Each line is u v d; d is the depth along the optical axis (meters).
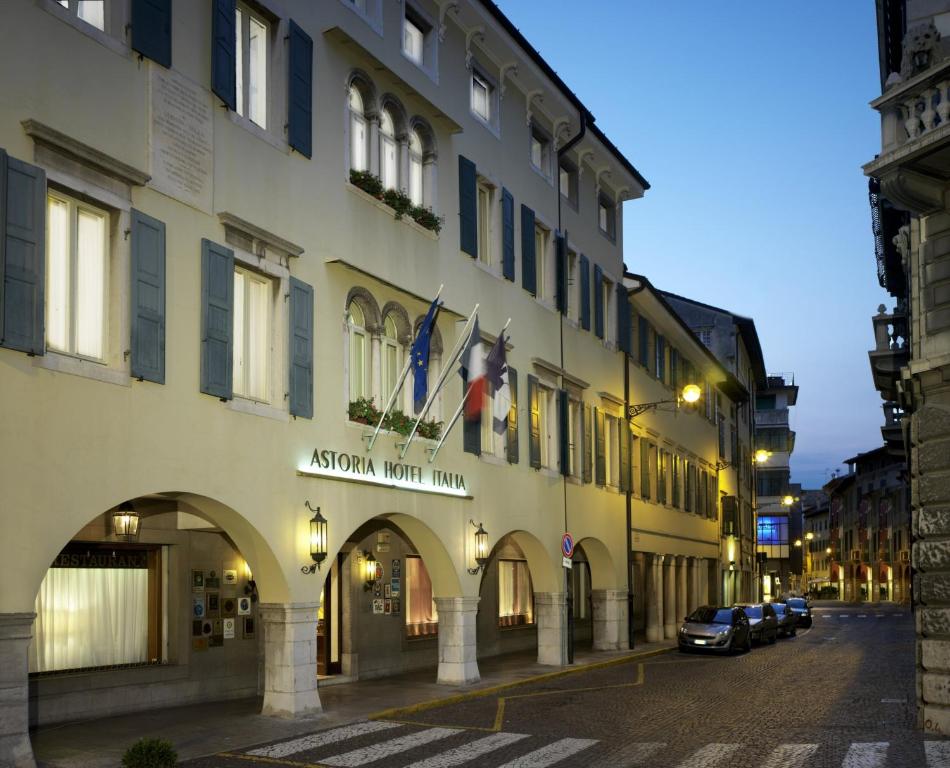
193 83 15.38
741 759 14.11
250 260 16.39
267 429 16.62
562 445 27.98
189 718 16.98
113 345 13.73
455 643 22.16
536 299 27.03
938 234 16.17
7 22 12.34
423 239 21.58
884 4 21.52
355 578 23.52
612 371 32.84
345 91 19.22
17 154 12.34
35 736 15.15
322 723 16.72
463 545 22.42
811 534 158.00
